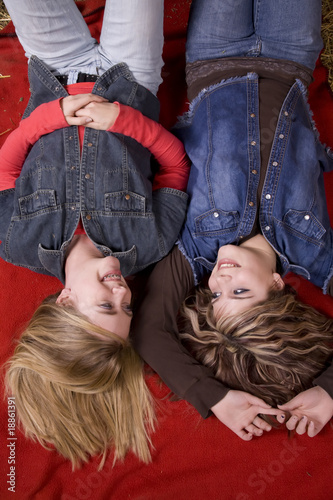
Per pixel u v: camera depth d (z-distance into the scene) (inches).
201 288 68.0
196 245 65.5
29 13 61.6
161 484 65.7
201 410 59.9
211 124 65.9
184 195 66.3
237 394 59.0
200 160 65.7
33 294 73.5
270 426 59.8
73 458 62.1
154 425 68.2
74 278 59.1
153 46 65.6
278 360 59.6
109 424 60.2
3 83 81.4
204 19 67.0
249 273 58.9
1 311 72.2
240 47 67.8
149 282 65.7
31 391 58.4
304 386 60.7
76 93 64.5
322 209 65.6
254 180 62.9
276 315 59.2
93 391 56.9
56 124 60.9
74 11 65.2
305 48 67.6
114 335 57.1
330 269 64.9
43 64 65.1
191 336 63.8
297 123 65.6
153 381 70.1
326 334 64.2
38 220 60.2
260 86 66.4
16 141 62.6
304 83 68.2
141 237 62.9
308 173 64.0
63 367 55.5
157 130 63.7
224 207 63.0
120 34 63.9
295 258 64.1
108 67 67.0
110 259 58.1
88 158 60.8
